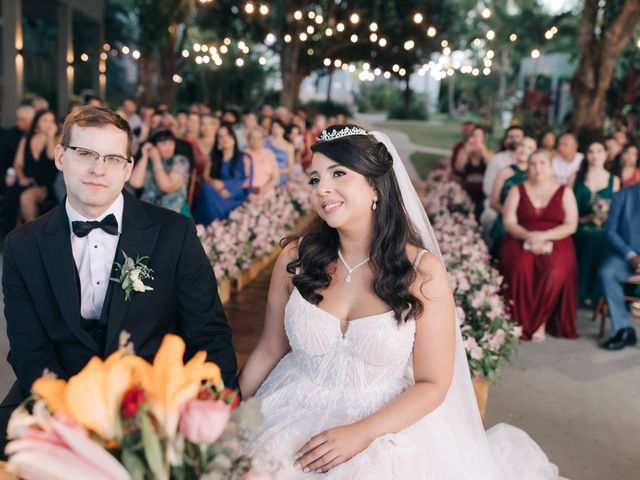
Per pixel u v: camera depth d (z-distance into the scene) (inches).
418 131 1242.0
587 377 173.5
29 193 269.3
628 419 148.6
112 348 90.3
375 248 84.5
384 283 82.9
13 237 91.7
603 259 202.8
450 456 85.2
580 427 144.0
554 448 133.9
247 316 199.5
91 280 92.7
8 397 92.7
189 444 49.2
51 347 93.7
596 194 240.5
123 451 47.0
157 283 93.0
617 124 530.6
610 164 274.5
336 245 89.3
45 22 669.9
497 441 103.7
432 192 339.0
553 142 343.0
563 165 277.3
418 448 81.2
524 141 249.1
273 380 90.5
